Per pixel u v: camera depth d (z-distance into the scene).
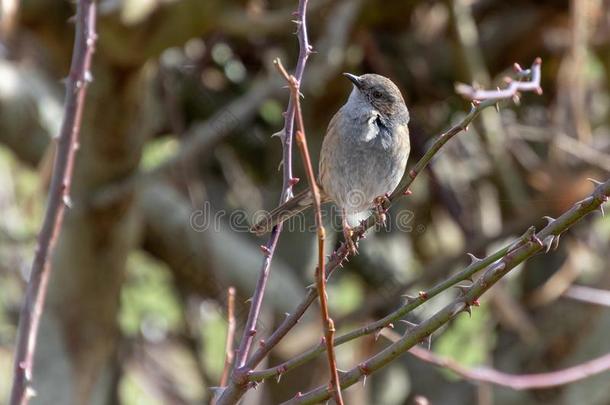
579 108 10.93
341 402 4.28
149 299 14.23
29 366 5.62
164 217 12.12
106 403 11.61
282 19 9.89
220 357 14.21
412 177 4.89
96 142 10.30
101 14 9.23
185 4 9.46
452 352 13.20
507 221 12.36
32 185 13.52
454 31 11.10
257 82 12.64
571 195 11.29
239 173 13.81
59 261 10.73
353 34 11.60
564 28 12.59
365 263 13.16
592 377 11.66
